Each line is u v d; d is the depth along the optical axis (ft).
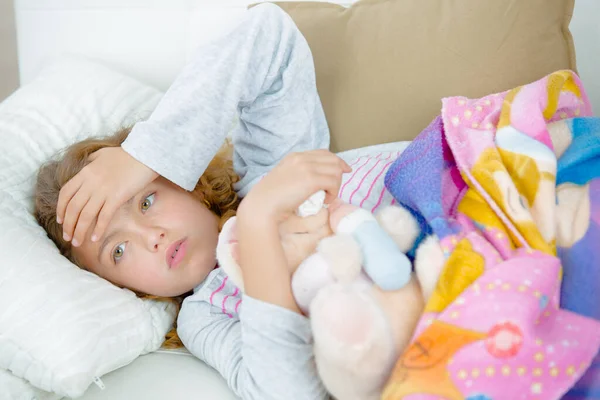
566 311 2.00
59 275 2.65
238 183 3.47
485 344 1.81
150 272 2.89
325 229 2.30
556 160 2.37
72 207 2.79
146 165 2.80
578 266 2.13
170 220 2.94
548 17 3.06
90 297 2.64
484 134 2.45
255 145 3.42
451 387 1.79
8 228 2.79
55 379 2.39
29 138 3.47
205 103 2.95
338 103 3.53
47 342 2.43
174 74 4.53
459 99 2.64
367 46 3.45
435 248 2.14
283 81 3.24
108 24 4.52
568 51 3.11
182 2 4.40
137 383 2.61
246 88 3.10
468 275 2.04
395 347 1.94
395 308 2.01
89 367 2.43
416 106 3.31
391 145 3.28
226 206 3.40
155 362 2.81
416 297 2.07
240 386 2.44
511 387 1.78
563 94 2.66
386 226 2.25
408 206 2.46
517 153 2.34
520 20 3.08
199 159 2.91
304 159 2.36
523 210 2.16
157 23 4.46
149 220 2.92
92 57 4.59
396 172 2.58
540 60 3.07
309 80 3.35
